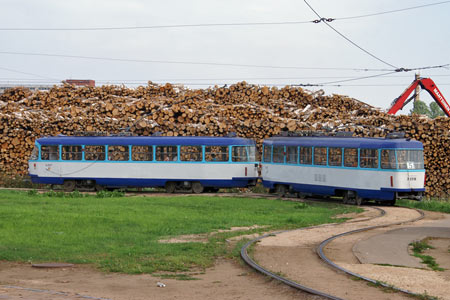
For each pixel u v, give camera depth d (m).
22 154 36.53
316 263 12.18
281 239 15.66
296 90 39.94
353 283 10.09
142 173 31.22
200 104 38.06
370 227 17.89
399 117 35.41
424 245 14.32
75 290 9.76
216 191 33.16
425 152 33.16
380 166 25.20
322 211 23.45
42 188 34.06
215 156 30.94
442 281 10.26
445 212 23.69
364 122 35.62
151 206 23.28
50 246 14.08
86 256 13.04
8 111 37.50
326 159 27.67
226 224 18.88
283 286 9.96
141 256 13.16
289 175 29.64
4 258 12.68
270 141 31.30
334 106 40.31
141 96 41.44
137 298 9.24
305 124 35.38
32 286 10.04
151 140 31.30
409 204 26.50
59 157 32.12
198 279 10.91
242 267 12.12
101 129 36.72
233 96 39.81
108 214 20.17
